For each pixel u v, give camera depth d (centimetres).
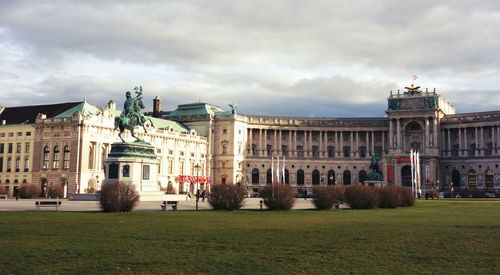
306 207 8138
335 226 4378
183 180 17900
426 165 18988
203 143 19525
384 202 7900
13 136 15962
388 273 2395
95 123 14950
